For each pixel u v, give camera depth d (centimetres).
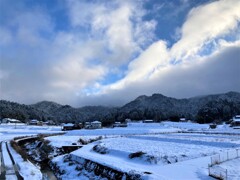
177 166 3080
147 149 4447
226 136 6912
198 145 4997
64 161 4594
